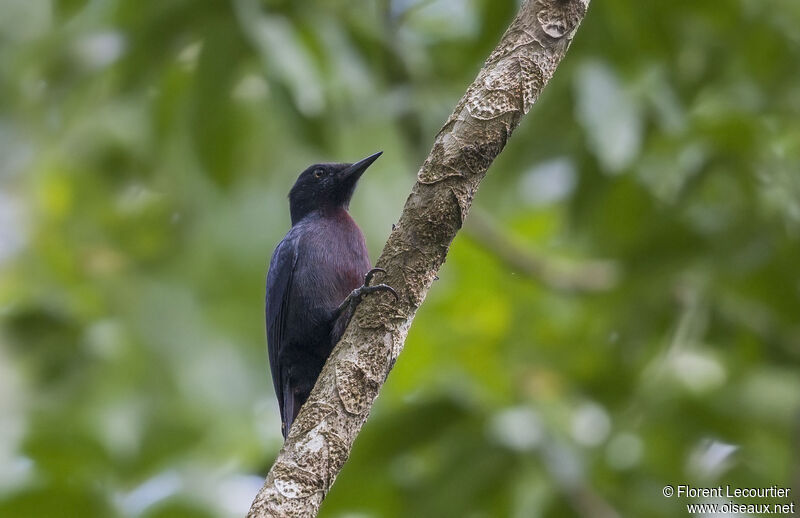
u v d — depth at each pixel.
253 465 12.71
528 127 11.09
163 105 10.89
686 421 10.71
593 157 10.88
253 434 13.59
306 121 9.98
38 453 11.72
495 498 9.63
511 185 11.65
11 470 11.10
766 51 11.54
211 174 10.55
